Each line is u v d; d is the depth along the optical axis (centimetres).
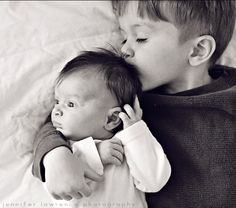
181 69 103
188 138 99
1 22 110
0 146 99
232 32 107
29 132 100
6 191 96
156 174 91
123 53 102
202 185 96
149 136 93
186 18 99
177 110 102
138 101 100
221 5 102
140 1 101
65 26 110
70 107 94
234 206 95
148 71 101
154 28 100
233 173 95
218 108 100
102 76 95
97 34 111
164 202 97
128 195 90
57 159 87
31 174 98
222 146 97
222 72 107
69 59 106
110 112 95
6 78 102
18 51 106
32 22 111
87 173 88
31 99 101
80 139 95
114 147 91
